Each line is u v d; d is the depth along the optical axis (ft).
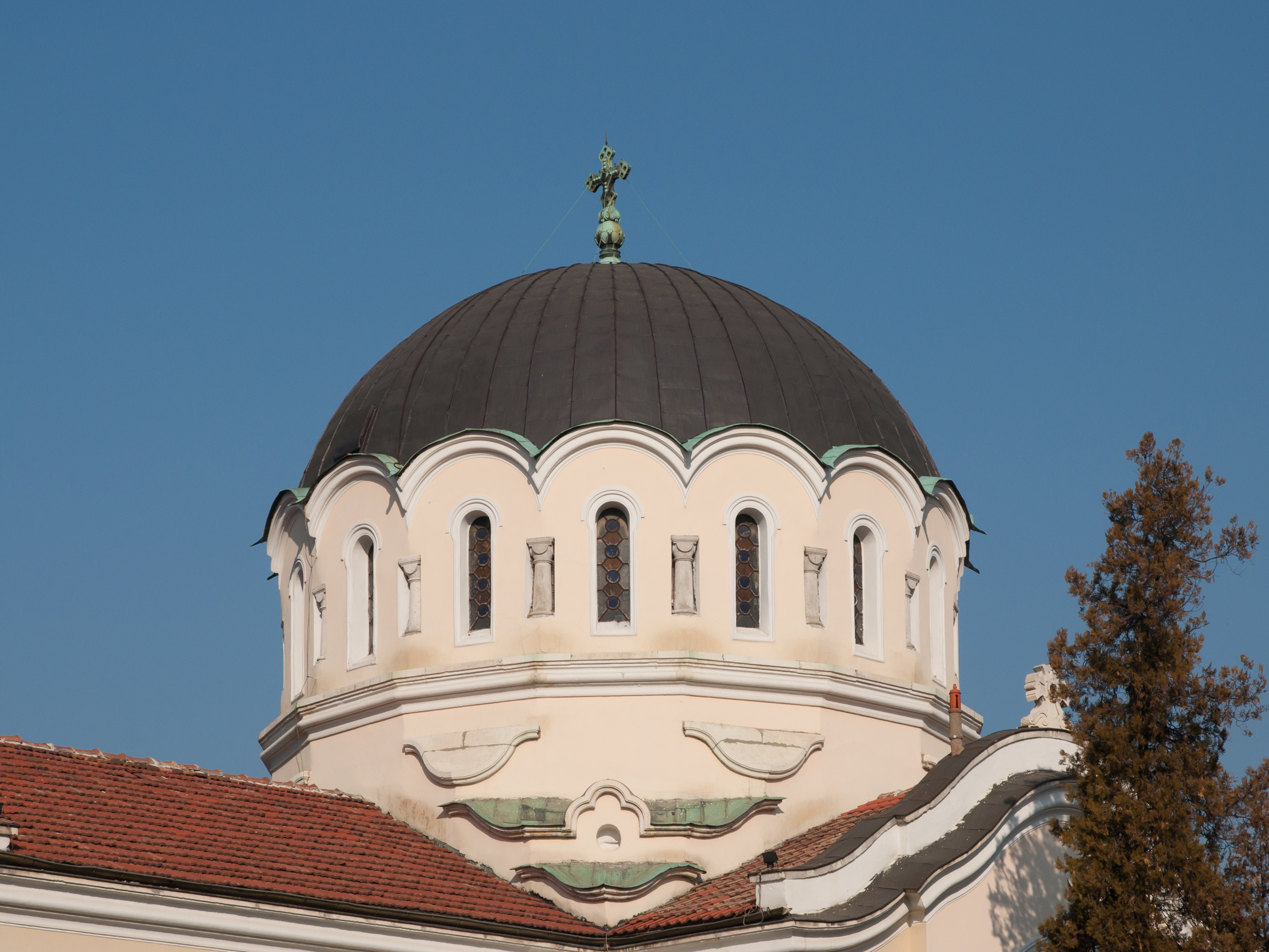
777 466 318.45
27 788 269.23
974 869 276.41
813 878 264.52
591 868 293.84
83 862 248.52
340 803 307.78
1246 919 257.75
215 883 252.42
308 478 344.49
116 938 244.42
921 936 268.41
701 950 268.82
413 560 319.27
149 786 284.61
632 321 331.77
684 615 309.22
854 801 312.29
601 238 374.22
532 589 311.27
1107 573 275.39
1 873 236.22
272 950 254.47
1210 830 265.54
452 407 326.44
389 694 314.14
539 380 323.78
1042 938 277.85
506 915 278.26
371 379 350.43
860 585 326.44
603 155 379.55
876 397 343.67
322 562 334.24
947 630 341.41
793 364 333.83
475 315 345.92
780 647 312.29
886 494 329.93
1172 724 270.05
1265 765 265.95
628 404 318.24
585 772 303.27
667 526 312.29
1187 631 271.49
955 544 347.36
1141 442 279.49
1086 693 273.75
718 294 346.95
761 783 303.48
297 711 328.49
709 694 307.17
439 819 305.12
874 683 316.81
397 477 321.93
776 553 315.58
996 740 293.23
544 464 313.53
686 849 296.71
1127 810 263.70
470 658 311.88
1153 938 258.98
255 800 295.28
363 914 260.62
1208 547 273.75
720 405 321.11
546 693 306.35
